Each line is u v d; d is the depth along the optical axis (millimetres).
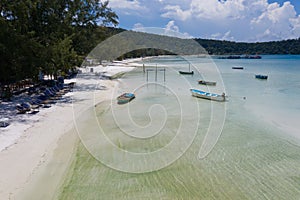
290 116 16344
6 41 16812
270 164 9656
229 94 23938
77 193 7363
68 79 29484
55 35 22859
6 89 18094
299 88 27625
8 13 18438
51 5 22438
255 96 23031
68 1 26672
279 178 8641
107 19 33594
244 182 8336
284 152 10758
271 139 12266
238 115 16438
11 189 7176
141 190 7672
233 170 9102
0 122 12281
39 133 11297
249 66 59812
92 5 31812
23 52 17672
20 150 9492
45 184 7613
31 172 8094
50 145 10172
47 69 20219
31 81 21672
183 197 7406
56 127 12219
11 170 8094
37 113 14336
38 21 21938
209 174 8781
